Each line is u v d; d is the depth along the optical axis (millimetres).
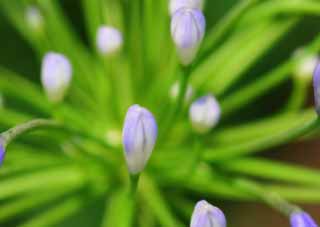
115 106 312
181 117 301
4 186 285
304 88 308
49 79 281
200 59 289
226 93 363
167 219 290
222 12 369
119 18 317
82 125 295
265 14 293
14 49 371
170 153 304
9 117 293
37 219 296
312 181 289
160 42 306
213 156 279
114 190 308
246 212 381
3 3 319
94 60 320
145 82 311
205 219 235
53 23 306
